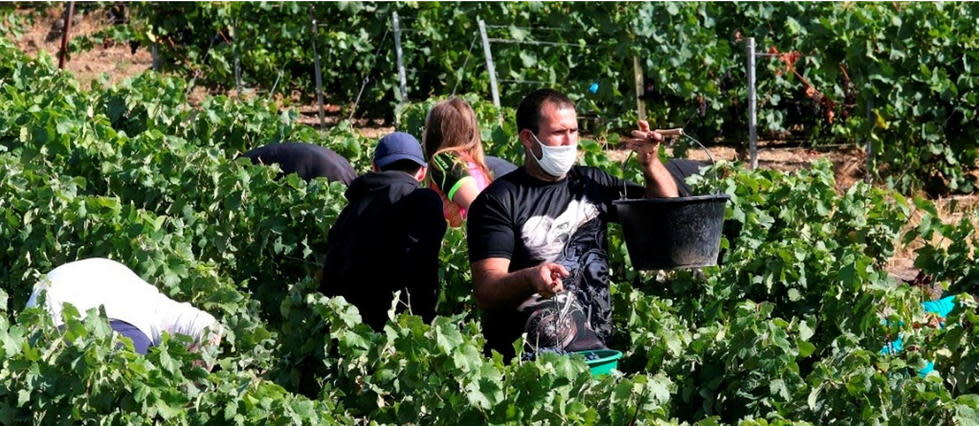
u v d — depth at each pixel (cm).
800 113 1831
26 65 1330
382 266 707
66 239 819
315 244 873
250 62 1828
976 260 819
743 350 636
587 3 1680
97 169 967
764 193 883
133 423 563
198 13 1841
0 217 835
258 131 1174
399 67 1759
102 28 2303
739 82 1769
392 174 720
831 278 749
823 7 1630
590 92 1730
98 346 568
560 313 626
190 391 583
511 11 1711
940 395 616
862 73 1531
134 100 1201
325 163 942
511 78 1731
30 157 979
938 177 1578
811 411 630
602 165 1007
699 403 653
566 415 563
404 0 1752
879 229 873
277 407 571
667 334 675
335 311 642
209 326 646
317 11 1783
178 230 850
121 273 655
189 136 1181
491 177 777
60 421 575
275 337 702
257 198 870
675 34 1653
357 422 630
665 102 1747
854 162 1698
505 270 614
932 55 1505
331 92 1902
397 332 616
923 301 802
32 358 571
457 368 587
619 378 609
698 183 855
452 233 800
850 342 668
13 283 831
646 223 626
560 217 627
